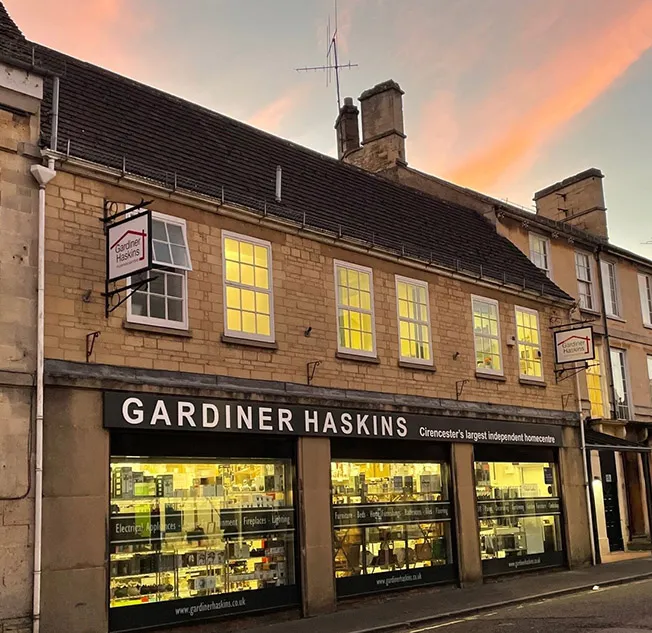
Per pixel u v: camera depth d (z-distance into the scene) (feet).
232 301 41.47
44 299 33.88
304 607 41.47
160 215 39.09
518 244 69.21
